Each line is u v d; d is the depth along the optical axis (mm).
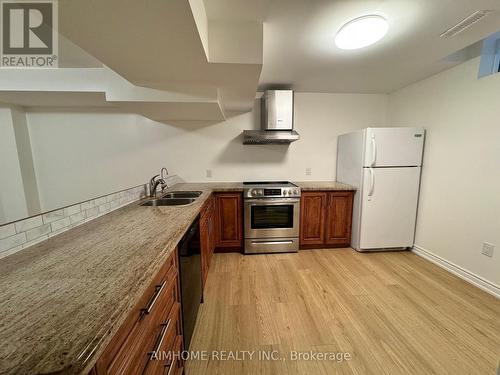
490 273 2088
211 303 1959
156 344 899
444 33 1757
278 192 2885
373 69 2477
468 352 1463
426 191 2768
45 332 511
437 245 2629
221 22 1532
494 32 1756
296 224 2959
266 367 1377
